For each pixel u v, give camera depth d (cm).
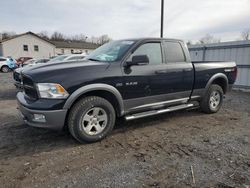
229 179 277
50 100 337
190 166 307
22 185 263
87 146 371
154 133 431
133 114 427
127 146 371
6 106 659
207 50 1134
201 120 518
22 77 377
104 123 389
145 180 275
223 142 390
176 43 487
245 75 980
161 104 459
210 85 551
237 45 996
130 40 445
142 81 415
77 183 268
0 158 329
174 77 464
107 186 262
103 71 372
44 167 304
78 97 358
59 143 381
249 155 340
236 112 598
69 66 364
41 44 4622
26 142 386
